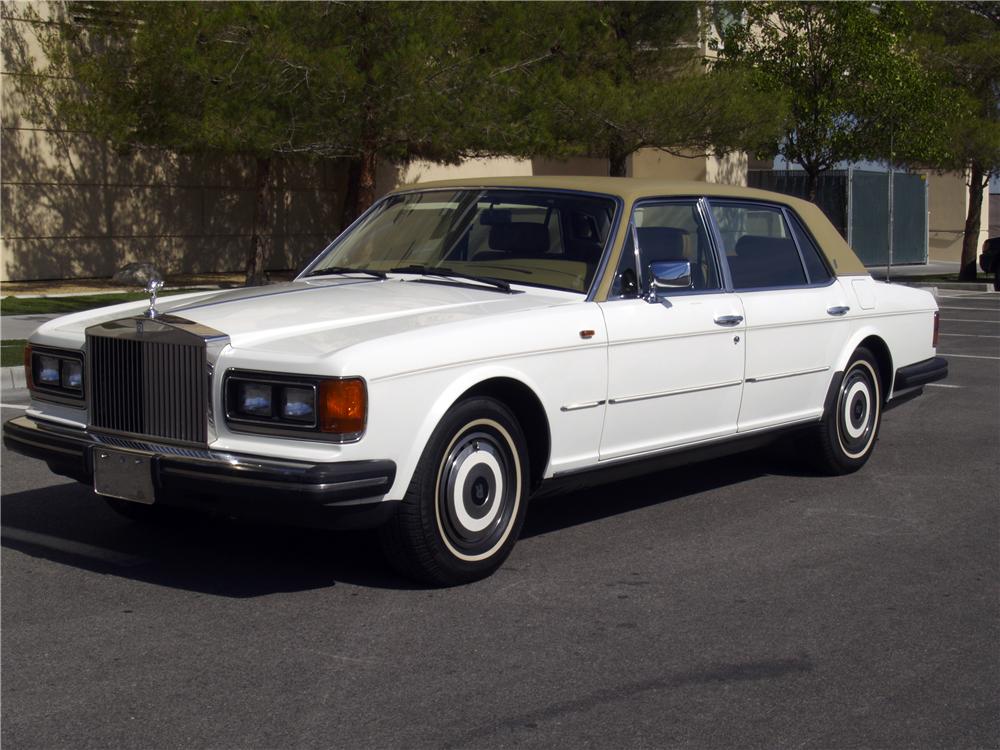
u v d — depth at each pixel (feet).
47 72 72.13
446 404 16.31
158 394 16.34
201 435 15.99
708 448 21.24
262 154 57.93
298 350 15.65
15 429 17.98
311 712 12.87
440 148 62.64
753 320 21.49
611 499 22.80
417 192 22.17
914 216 112.68
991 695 13.69
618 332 18.83
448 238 20.71
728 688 13.74
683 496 23.09
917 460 26.76
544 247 19.84
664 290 20.15
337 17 55.26
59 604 16.31
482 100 57.77
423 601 16.56
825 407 23.94
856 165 102.89
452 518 16.76
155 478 16.05
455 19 57.88
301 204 89.51
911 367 26.35
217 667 14.11
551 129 66.23
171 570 17.87
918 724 12.87
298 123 55.77
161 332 16.19
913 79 73.46
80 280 75.97
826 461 24.59
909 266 112.06
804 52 76.02
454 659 14.44
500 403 17.34
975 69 85.46
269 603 16.40
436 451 16.34
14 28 70.79
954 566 18.72
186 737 12.24
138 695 13.30
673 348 19.85
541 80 62.34
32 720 12.64
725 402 21.16
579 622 15.84
